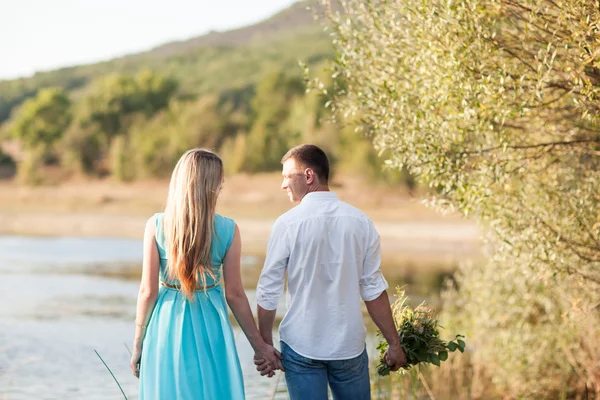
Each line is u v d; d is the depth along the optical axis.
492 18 5.75
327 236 4.16
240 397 4.15
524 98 5.30
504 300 9.03
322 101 69.44
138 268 26.61
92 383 10.09
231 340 4.22
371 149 54.28
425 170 5.92
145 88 111.69
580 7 5.01
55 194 67.06
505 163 5.85
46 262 28.52
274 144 71.94
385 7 6.03
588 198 6.32
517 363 8.79
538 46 5.80
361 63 6.25
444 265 26.70
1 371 10.72
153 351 4.15
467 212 6.16
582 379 8.29
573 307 6.51
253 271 24.52
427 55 5.63
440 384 9.34
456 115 5.62
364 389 4.27
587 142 6.23
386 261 28.55
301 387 4.17
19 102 161.62
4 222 52.44
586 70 5.57
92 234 46.06
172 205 4.16
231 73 158.25
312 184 4.31
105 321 15.34
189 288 4.12
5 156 93.69
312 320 4.16
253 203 56.50
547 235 6.10
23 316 15.84
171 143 80.75
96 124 98.44
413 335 4.53
